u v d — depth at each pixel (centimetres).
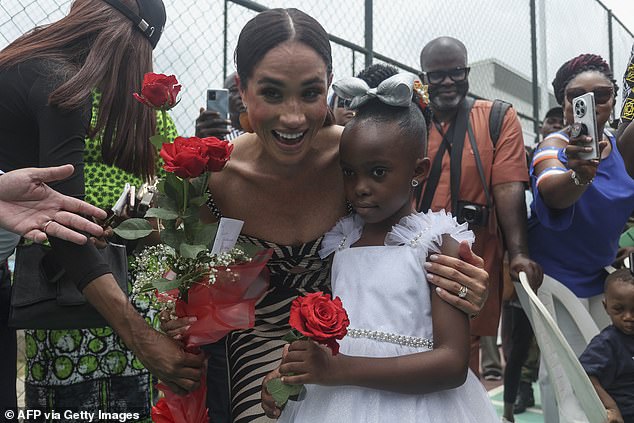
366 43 416
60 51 161
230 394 179
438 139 285
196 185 144
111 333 183
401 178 150
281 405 143
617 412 217
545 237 252
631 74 220
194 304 146
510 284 350
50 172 136
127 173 185
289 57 144
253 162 175
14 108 154
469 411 152
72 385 179
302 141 154
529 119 690
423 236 152
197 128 292
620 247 305
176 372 144
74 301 158
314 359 135
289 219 177
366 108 155
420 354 141
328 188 177
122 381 184
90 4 171
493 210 276
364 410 143
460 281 144
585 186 212
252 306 156
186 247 136
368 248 160
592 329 241
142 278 143
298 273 181
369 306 152
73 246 144
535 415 404
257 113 150
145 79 145
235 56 158
